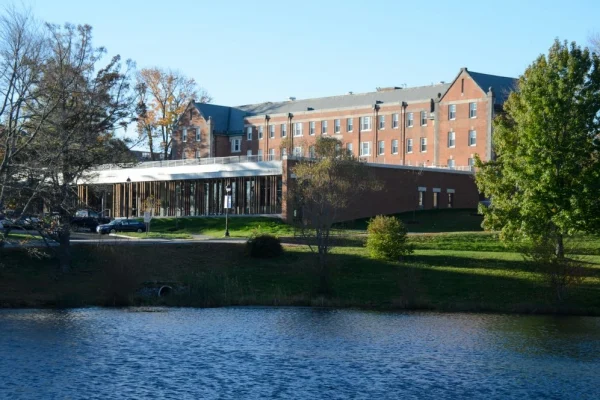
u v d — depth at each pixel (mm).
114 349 31062
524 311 41562
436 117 103625
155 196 93750
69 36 50812
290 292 46219
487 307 42094
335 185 58562
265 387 25594
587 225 47625
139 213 96000
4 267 48750
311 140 116312
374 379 26844
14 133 42688
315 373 27578
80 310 41156
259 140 122062
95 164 48312
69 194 46938
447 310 42062
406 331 35688
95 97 44906
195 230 77875
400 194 88062
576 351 31516
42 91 43094
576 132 47812
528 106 48719
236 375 27125
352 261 51781
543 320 39062
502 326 37062
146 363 28703
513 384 26406
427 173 91750
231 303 43938
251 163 84312
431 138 105062
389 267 50469
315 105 120000
